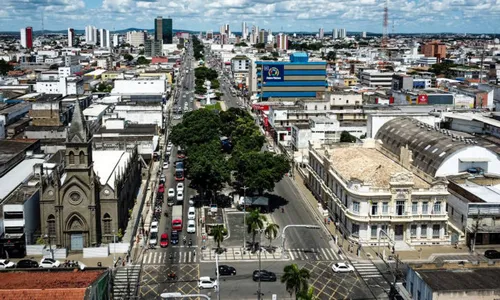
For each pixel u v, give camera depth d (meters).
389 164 177.12
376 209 152.12
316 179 196.75
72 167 143.25
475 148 176.38
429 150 186.00
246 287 127.88
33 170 171.88
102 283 101.25
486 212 154.00
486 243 155.88
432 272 105.88
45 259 137.62
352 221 152.88
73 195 144.62
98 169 171.12
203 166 185.50
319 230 165.62
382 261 143.12
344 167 175.25
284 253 147.88
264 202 183.12
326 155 183.25
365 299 122.12
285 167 185.38
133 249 150.12
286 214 180.25
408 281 109.56
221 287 127.75
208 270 137.50
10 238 144.75
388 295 124.00
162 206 186.50
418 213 153.50
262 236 160.12
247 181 180.62
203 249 150.62
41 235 148.62
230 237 159.75
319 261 143.25
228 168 195.25
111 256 145.25
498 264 110.69
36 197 155.00
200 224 170.25
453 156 176.62
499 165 178.00
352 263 141.62
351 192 151.88
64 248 145.62
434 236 155.50
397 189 151.25
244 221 172.12
